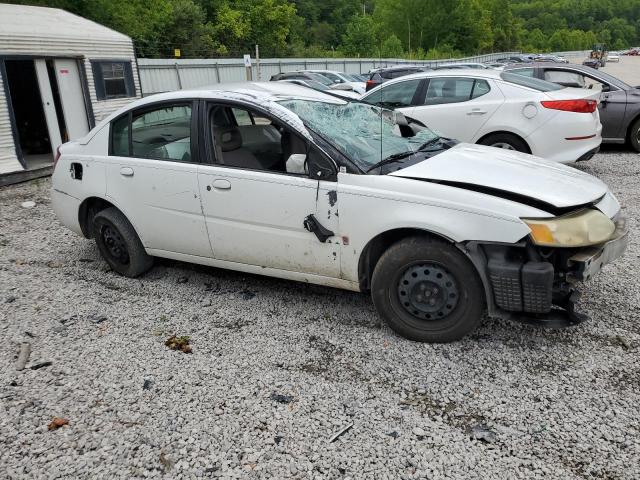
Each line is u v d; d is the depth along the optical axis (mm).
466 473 2480
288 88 4480
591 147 7078
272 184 3775
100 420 2930
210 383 3229
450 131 7559
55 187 5039
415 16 72875
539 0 176625
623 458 2529
